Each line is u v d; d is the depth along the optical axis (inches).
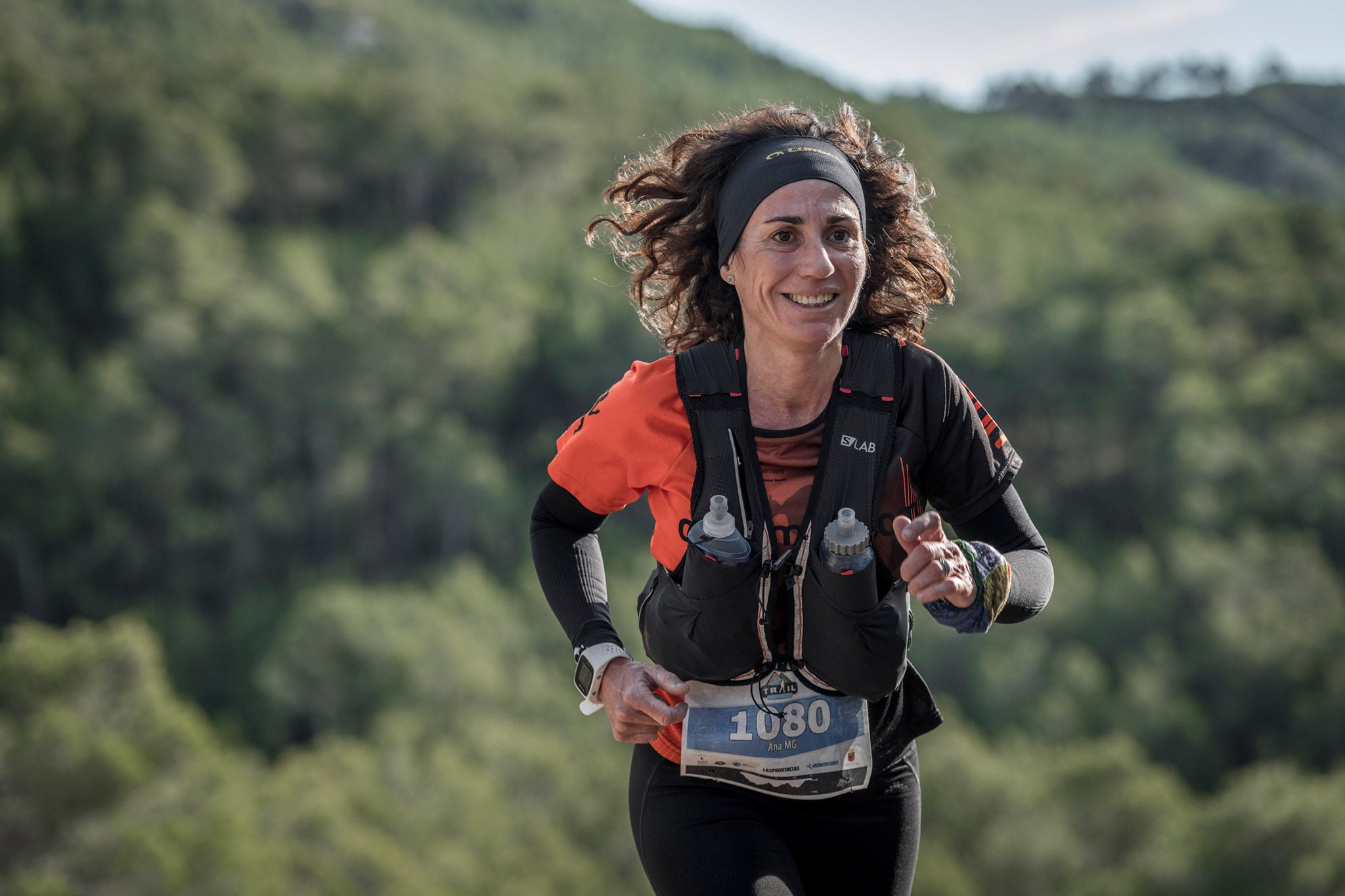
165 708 4010.8
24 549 7185.0
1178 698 5703.7
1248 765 5625.0
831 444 191.3
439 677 5753.0
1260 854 3961.6
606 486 203.6
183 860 3257.9
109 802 3398.1
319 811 3929.6
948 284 223.8
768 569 188.7
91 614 7234.3
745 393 195.0
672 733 203.8
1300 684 5615.2
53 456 7426.2
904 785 209.8
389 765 4549.7
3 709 3858.3
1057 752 5142.7
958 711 5664.4
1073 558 7253.9
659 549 203.0
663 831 201.8
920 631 5949.8
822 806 202.8
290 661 5841.5
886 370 194.5
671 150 217.2
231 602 7559.1
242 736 6018.7
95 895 3107.8
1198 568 6387.8
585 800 4630.9
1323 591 6151.6
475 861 4084.6
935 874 3907.5
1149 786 4370.1
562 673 6402.6
